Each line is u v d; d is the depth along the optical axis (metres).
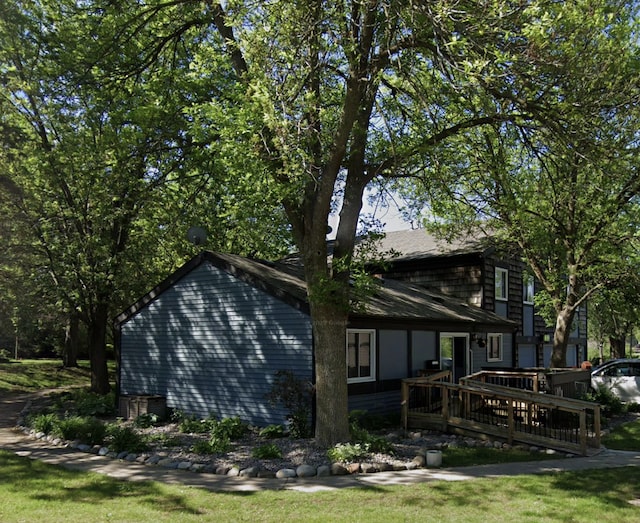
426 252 25.05
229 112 10.16
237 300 14.96
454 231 19.25
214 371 15.31
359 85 10.15
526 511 7.04
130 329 17.56
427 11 8.85
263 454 10.02
